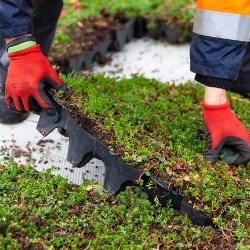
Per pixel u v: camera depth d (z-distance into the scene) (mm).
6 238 1118
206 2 1185
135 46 2377
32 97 1300
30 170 1366
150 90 1784
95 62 2223
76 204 1278
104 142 1305
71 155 1327
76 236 1182
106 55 2279
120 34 2291
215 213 1228
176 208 1257
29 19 1282
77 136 1321
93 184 1376
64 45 2133
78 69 2109
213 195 1241
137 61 2240
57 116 1322
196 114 1612
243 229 1201
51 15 1703
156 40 2428
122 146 1312
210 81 1242
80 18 2361
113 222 1220
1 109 1670
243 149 1322
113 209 1252
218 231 1201
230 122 1307
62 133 1422
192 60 1241
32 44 1290
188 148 1387
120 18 2414
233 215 1228
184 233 1186
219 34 1189
